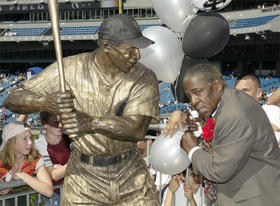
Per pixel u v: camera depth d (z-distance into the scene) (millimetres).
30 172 2750
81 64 2119
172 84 3379
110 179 2164
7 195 2529
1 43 38188
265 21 29094
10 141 2693
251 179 2139
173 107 26281
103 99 2090
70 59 2146
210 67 2115
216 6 2898
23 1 38219
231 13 31891
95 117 1964
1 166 2760
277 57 33281
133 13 36781
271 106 3104
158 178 3682
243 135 2025
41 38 35719
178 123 2826
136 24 1986
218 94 2107
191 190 3023
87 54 2168
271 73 32594
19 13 40094
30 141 2740
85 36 34688
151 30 3139
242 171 2146
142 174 2248
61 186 2873
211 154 2182
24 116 2992
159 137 2963
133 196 2203
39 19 39438
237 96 2127
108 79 2082
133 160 2230
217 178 2098
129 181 2195
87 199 2184
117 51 1955
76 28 36844
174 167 2871
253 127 2049
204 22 2906
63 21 37469
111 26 1935
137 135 2051
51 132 3055
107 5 36500
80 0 36969
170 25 3393
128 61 1984
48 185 2746
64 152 3162
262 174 2139
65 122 1906
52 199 3064
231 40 32406
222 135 2068
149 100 2078
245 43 32000
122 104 2084
